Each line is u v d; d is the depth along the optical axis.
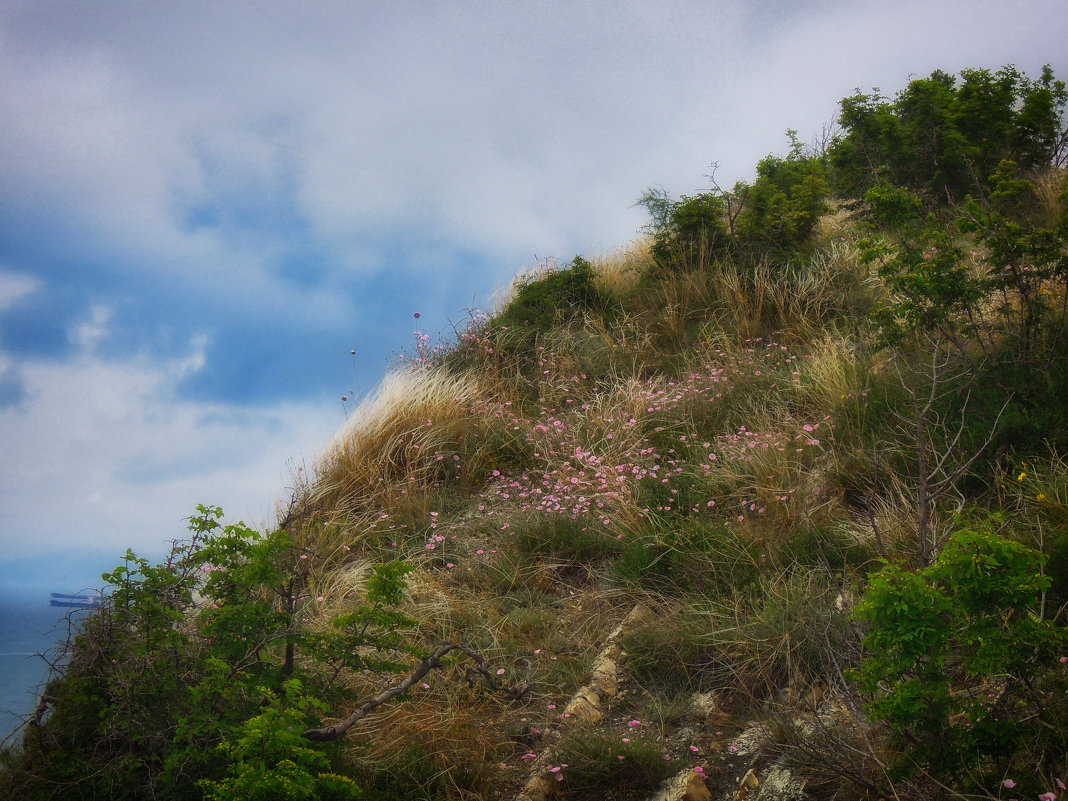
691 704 3.50
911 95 8.93
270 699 2.55
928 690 2.29
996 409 4.55
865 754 2.58
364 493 6.31
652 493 5.32
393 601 3.23
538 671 3.95
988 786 2.34
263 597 3.97
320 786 2.62
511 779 3.26
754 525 4.62
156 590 3.04
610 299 9.07
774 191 9.12
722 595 4.12
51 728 2.78
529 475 6.27
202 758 2.62
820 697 3.24
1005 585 2.26
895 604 2.32
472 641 4.18
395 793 3.13
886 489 4.49
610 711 3.61
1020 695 2.54
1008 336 4.98
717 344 7.52
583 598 4.59
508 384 7.90
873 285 7.47
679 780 3.01
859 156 8.72
